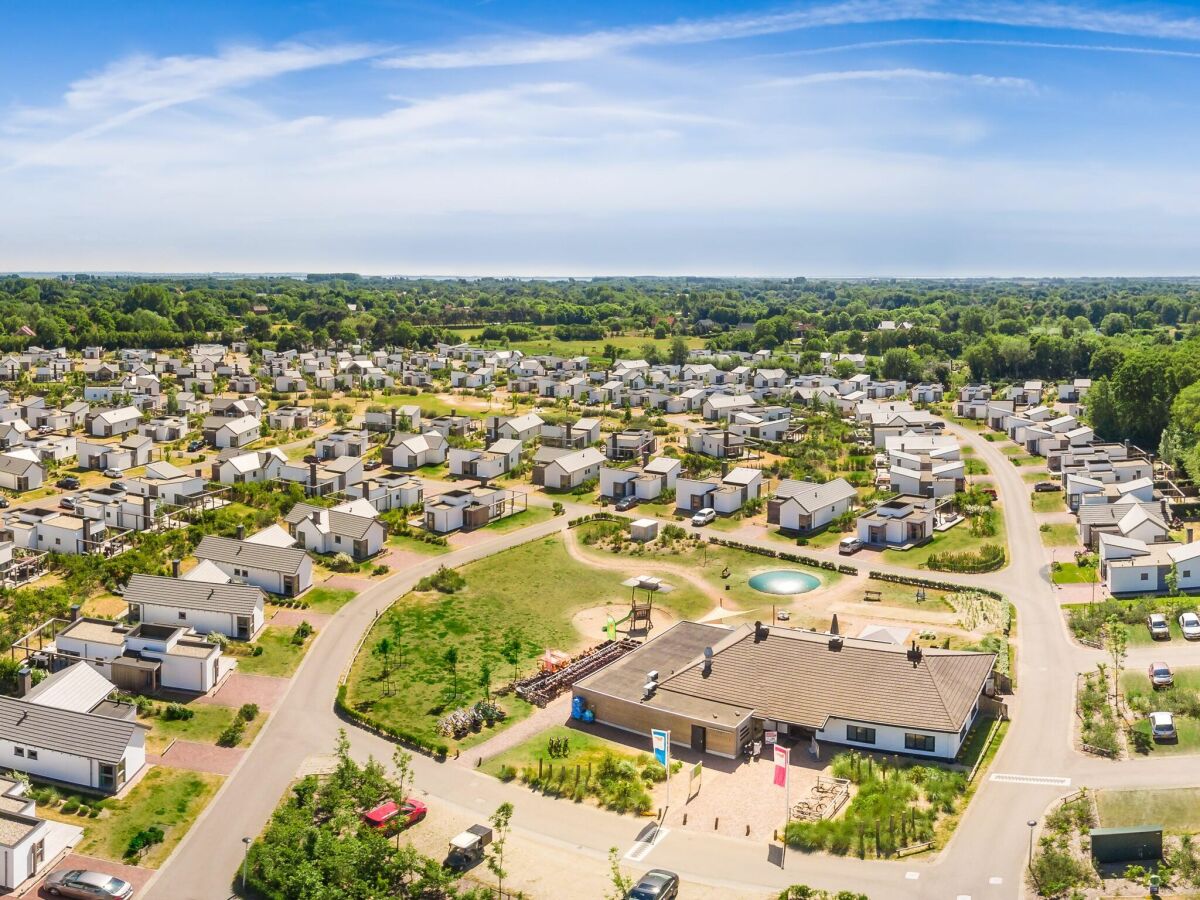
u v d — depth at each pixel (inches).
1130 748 2918.3
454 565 4827.8
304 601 4264.3
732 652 3326.8
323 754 2982.3
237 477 6161.4
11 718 2861.7
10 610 3932.1
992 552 4766.2
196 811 2659.9
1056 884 2260.1
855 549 5034.5
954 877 2335.1
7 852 2289.6
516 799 2738.7
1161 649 3607.3
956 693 3043.8
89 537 4808.1
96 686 3159.5
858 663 3174.2
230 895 2309.3
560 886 2327.8
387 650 3602.4
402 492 5925.2
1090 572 4557.1
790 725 3080.7
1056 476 6614.2
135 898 2287.2
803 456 7106.3
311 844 2396.7
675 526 5487.2
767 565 4862.2
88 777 2760.8
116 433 7869.1
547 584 4579.2
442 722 3142.2
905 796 2682.1
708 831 2568.9
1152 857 2347.4
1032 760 2871.6
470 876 2367.1
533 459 6850.4
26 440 7066.9
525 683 3462.1
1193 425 6471.5
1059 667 3511.3
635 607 4045.3
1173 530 5064.0
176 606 3863.2
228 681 3469.5
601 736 3132.4
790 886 2315.5
